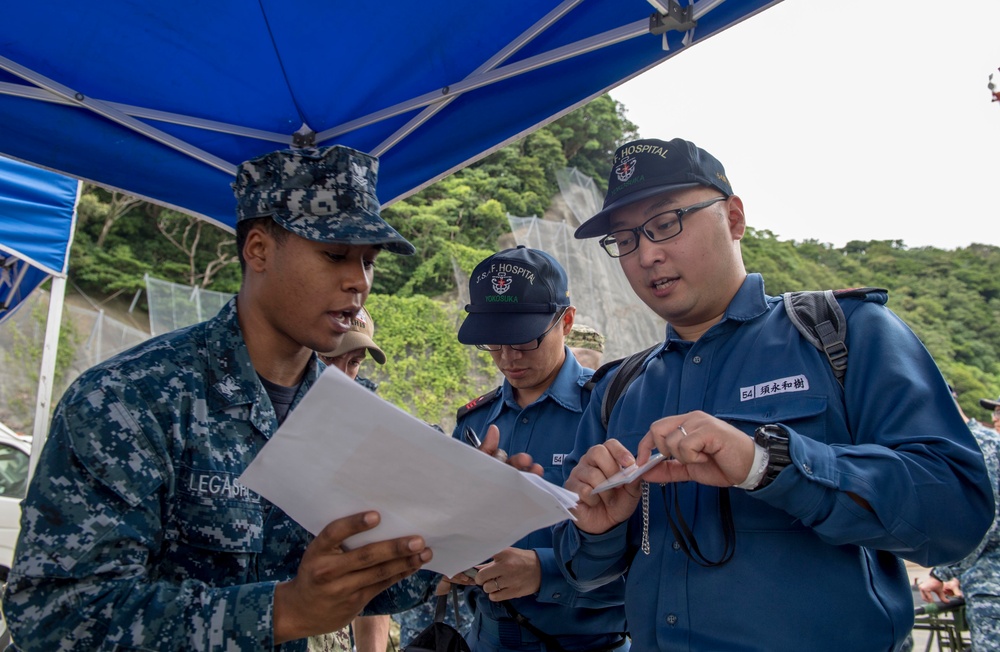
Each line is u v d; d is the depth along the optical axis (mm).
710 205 1812
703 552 1650
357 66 2480
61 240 4863
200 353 1564
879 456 1473
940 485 1467
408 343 13828
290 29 2336
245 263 1644
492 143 2627
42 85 2463
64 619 1275
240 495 1499
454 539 1300
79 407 1371
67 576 1286
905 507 1438
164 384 1469
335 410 1130
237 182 1625
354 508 1249
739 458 1429
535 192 22312
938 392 1580
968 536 1498
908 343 1628
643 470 1477
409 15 2256
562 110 2410
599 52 2203
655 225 1808
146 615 1276
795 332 1714
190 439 1471
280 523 1610
